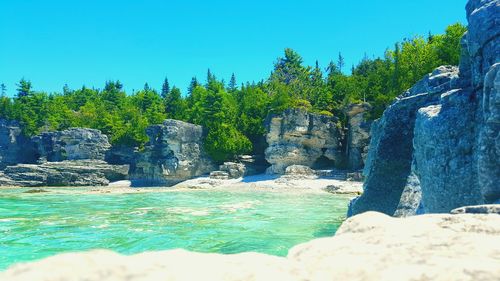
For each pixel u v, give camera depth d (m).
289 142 58.12
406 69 58.66
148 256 2.47
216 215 21.33
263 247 12.59
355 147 55.44
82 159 69.38
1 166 76.44
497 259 2.65
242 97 87.38
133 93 129.88
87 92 128.25
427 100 13.55
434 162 10.09
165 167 62.09
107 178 66.31
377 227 3.67
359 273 2.49
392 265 2.58
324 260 2.77
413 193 13.81
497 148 7.07
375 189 14.62
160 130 63.56
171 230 16.11
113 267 2.06
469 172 9.16
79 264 2.00
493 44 9.03
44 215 21.44
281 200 31.72
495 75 7.18
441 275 2.33
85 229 16.47
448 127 9.82
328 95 66.25
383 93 61.66
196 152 64.25
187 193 40.88
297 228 16.47
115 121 85.06
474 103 9.52
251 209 24.59
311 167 59.16
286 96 64.00
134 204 28.27
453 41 53.44
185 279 2.09
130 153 71.62
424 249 2.90
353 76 73.50
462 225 3.64
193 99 89.88
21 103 89.38
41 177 59.78
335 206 26.53
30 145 79.69
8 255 12.00
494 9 9.27
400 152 14.12
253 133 67.94
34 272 1.85
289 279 2.38
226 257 2.73
